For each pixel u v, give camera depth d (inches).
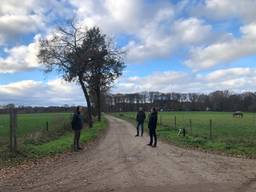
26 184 463.2
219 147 852.0
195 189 418.3
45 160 682.8
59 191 418.6
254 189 419.5
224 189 418.3
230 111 6058.1
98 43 1924.2
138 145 941.2
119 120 3004.4
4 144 874.1
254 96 5876.0
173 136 1187.3
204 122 2365.9
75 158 707.4
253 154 744.3
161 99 6269.7
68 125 1539.1
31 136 1045.2
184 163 618.5
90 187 436.8
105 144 991.0
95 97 2743.6
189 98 6338.6
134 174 515.8
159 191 409.7
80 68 1894.7
